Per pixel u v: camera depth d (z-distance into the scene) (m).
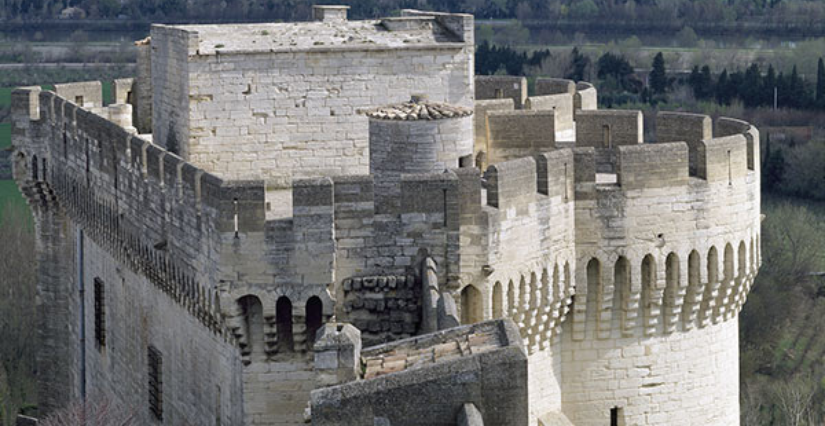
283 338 178.25
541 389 195.00
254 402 179.12
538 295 188.12
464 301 180.75
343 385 122.81
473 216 178.12
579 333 198.00
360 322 178.12
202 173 181.62
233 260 175.12
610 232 195.00
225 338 183.25
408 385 122.12
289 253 174.75
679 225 198.38
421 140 187.88
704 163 199.50
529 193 185.38
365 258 177.50
